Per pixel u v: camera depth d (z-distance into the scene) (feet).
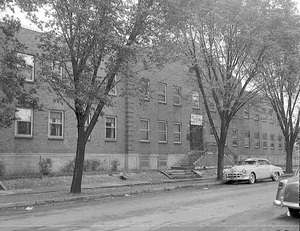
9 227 28.27
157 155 94.48
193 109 107.14
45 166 69.62
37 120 70.28
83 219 31.50
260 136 141.28
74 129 76.54
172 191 58.29
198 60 70.44
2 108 48.70
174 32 54.90
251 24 66.85
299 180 28.78
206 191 56.65
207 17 65.98
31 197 46.42
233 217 31.17
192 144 106.93
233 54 71.67
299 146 173.47
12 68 45.50
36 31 70.33
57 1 44.86
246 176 71.31
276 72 76.28
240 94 75.87
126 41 49.78
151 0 50.21
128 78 52.01
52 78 47.88
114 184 63.10
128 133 87.40
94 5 44.78
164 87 99.19
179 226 27.37
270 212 33.71
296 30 67.87
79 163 51.98
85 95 45.91
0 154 64.28
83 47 48.47
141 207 38.58
